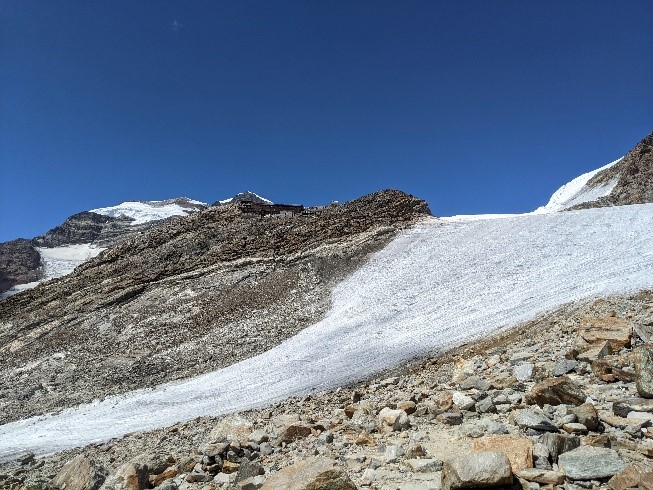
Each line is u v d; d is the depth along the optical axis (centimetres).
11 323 4616
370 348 2455
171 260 5144
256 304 3697
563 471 599
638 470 549
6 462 1644
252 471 802
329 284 3856
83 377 2864
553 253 3400
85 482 940
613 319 1418
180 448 1277
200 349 3042
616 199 11319
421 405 1057
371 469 712
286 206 6719
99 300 4425
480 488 568
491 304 2733
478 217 5519
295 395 1930
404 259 4028
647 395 812
